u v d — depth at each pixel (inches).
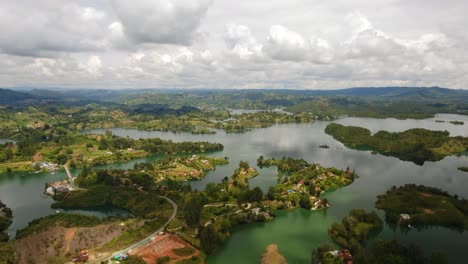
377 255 6771.7
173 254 7278.5
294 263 7096.5
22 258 6953.7
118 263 6855.3
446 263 6348.4
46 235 7613.2
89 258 7047.2
